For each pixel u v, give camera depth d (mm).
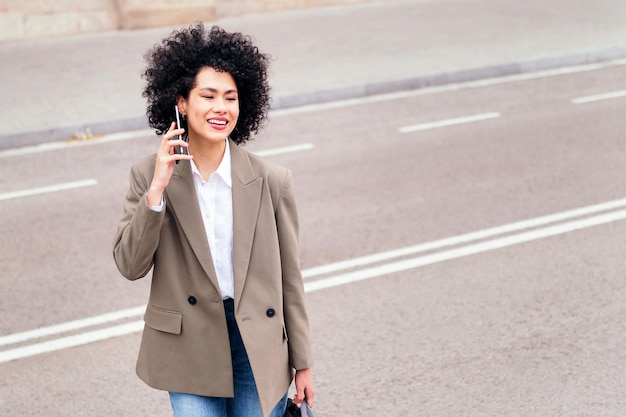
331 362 7398
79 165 13234
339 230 10234
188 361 4359
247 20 23438
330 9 24891
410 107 15977
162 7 22672
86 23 22234
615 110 15328
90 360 7531
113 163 13305
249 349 4289
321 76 17578
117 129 14984
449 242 9820
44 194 11898
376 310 8289
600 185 11531
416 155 13055
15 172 12953
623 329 7812
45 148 14203
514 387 6949
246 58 4285
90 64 19219
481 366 7270
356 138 14102
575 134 13891
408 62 18656
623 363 7258
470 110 15625
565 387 6930
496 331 7824
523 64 18406
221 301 4301
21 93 16938
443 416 6598
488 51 19469
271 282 4363
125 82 17594
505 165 12445
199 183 4289
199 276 4273
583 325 7898
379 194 11406
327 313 8250
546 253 9453
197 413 4418
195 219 4223
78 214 11047
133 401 6914
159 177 4039
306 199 11289
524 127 14383
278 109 16125
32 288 8922
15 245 10055
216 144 4285
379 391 6961
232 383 4383
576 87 17078
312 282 8906
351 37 21328
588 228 10109
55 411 6793
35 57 19969
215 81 4184
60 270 9344
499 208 10797
